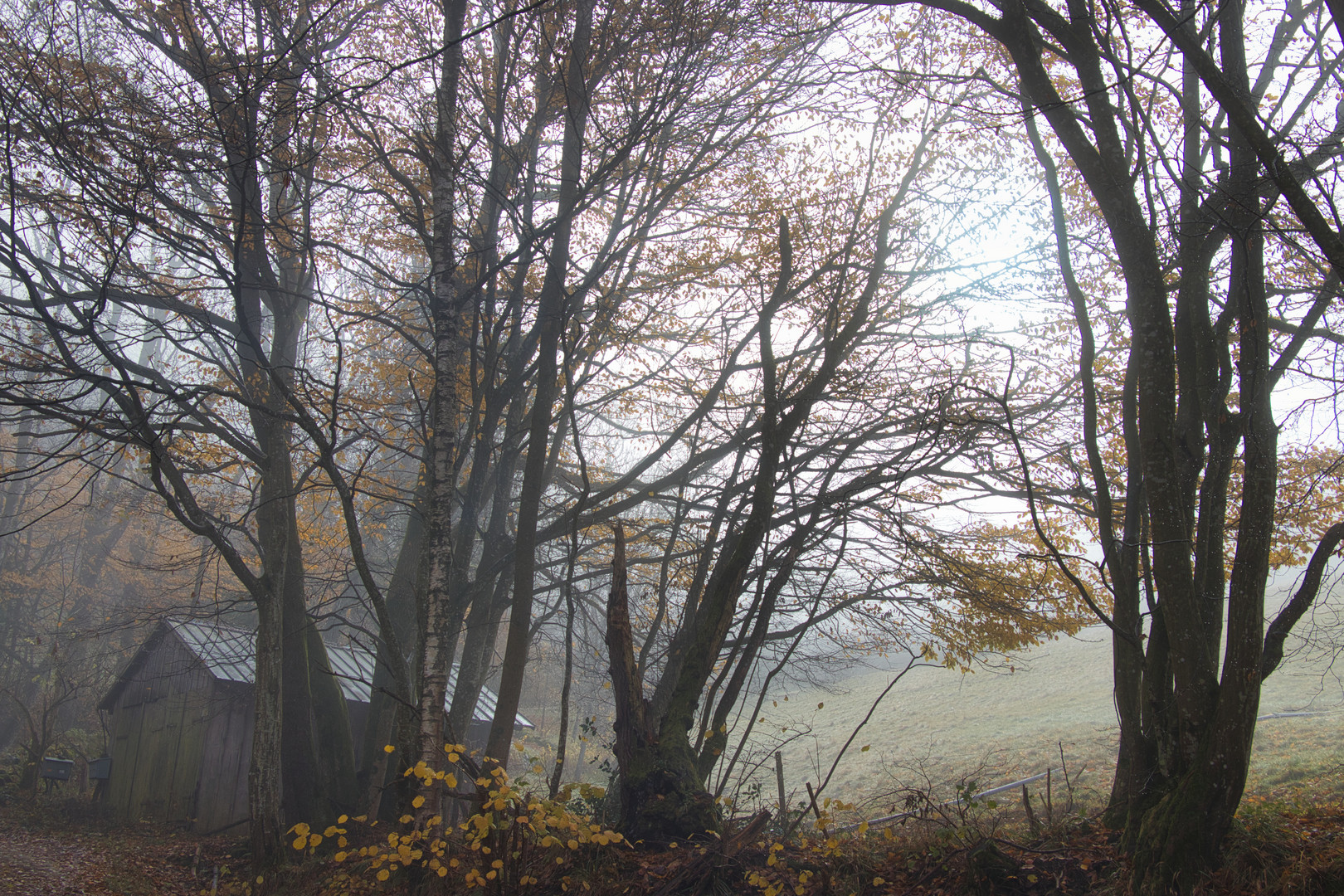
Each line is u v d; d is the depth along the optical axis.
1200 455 7.30
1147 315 6.41
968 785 7.41
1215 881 5.17
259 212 9.55
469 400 13.12
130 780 21.55
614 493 11.76
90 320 8.14
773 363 8.04
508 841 5.82
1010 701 29.17
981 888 5.63
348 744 14.63
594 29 10.38
